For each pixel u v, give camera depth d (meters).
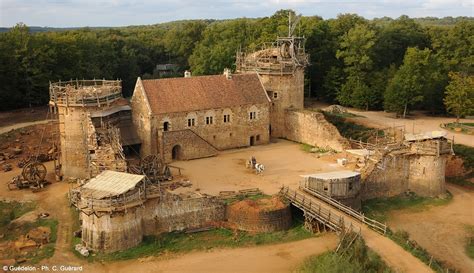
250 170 68.00
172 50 162.62
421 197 64.75
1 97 104.44
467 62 113.12
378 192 63.09
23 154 80.62
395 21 139.88
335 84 108.25
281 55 85.25
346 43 104.75
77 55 115.94
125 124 74.19
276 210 52.94
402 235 50.22
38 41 109.62
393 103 95.12
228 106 77.06
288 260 48.03
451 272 46.53
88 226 48.62
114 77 135.75
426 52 95.62
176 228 52.81
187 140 72.50
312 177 57.72
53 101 68.12
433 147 63.41
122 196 47.59
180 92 75.00
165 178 63.47
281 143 82.94
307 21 116.50
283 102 84.75
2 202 61.09
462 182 71.81
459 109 89.81
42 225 54.69
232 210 54.06
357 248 44.34
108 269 46.19
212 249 50.25
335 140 76.50
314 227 52.97
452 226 57.91
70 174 68.06
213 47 121.88
